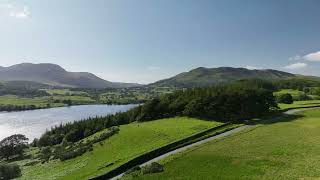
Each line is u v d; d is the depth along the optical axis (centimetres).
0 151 11994
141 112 13825
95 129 13800
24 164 10194
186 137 8950
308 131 8962
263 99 13350
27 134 17125
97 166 7488
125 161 7281
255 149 7262
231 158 6681
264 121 11325
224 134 9500
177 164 6606
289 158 6344
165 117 13350
